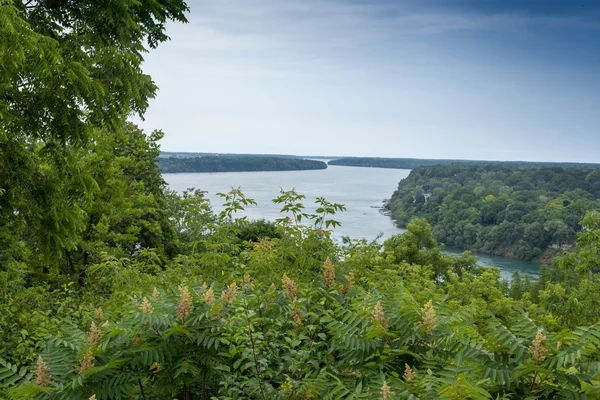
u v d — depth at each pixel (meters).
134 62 11.00
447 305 4.33
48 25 11.41
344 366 3.85
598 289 21.30
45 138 10.49
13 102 9.70
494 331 3.36
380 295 4.42
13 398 3.33
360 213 123.50
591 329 3.16
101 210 19.30
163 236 26.92
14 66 8.23
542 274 43.56
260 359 3.85
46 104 9.53
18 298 10.62
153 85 12.11
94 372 3.53
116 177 20.00
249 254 7.17
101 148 19.31
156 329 3.88
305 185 170.88
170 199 28.88
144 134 27.67
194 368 3.80
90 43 11.09
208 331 3.94
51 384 3.46
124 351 3.74
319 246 7.16
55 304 10.68
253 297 4.55
